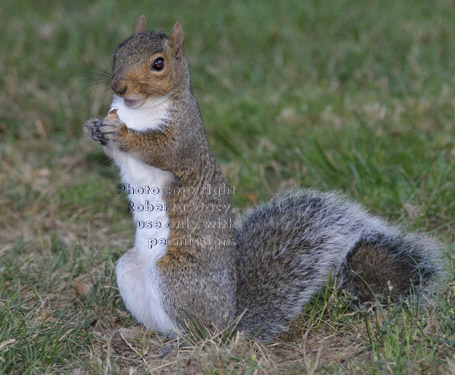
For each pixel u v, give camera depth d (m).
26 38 17.95
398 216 10.99
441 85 14.99
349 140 12.77
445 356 7.42
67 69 16.56
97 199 12.48
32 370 7.45
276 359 7.83
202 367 7.33
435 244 9.05
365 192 11.48
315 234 8.91
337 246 8.81
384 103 14.41
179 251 8.20
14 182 12.77
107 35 18.06
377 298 8.56
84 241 11.35
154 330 8.66
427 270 8.77
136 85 8.26
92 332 8.59
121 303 9.34
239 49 17.58
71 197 12.47
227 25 18.59
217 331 8.09
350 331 8.30
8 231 11.67
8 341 7.66
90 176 13.32
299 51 17.22
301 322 8.60
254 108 14.58
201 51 17.45
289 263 8.70
